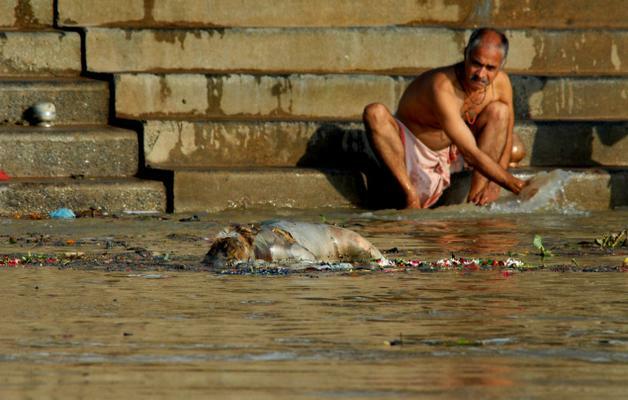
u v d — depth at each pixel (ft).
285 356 38.78
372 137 101.24
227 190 100.12
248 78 112.16
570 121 111.45
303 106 112.88
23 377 35.58
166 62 115.55
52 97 109.19
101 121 110.73
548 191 98.99
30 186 96.73
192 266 62.49
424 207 102.27
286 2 120.26
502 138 99.96
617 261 65.98
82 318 46.11
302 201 101.96
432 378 35.45
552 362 37.91
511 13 124.26
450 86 98.48
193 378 35.42
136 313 47.47
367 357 38.70
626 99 117.19
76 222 89.04
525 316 46.85
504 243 75.77
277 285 55.42
